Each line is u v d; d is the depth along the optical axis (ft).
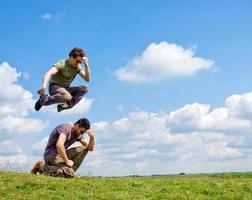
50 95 54.34
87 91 55.16
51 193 48.80
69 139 57.47
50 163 57.52
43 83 52.54
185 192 53.72
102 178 58.65
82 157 58.49
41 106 53.72
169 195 51.65
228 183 58.75
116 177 62.39
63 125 57.41
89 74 54.54
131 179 59.11
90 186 52.70
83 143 58.49
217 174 70.33
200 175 69.46
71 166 57.16
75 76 55.21
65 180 54.19
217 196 52.95
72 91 55.11
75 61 53.98
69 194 48.85
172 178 63.62
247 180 61.46
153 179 60.39
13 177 53.16
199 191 54.60
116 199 48.57
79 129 57.26
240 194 53.62
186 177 66.44
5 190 48.88
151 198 50.19
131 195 50.42
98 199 48.26
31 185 50.88
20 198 46.85
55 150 57.47
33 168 58.59
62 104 53.88
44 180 52.70
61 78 54.29
